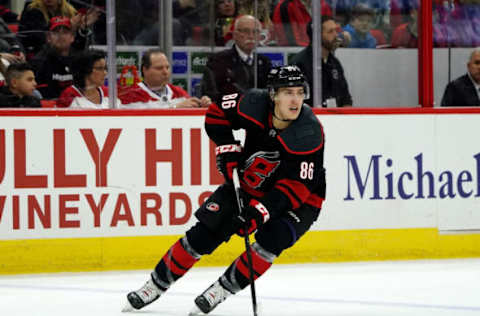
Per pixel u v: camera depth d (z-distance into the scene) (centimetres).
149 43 1628
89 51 1595
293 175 1044
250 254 1066
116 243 1597
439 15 1738
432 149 1719
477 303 1284
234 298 1328
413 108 1709
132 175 1599
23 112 1553
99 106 1605
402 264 1659
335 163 1673
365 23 1709
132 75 1620
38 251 1567
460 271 1580
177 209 1620
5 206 1552
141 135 1602
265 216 1039
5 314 1214
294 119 1034
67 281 1490
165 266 1154
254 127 1068
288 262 1666
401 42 1731
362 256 1691
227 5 1650
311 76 1697
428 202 1717
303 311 1228
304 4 1681
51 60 1578
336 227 1678
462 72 1755
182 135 1619
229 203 1116
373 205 1691
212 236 1131
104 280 1498
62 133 1570
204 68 1656
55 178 1570
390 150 1697
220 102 1098
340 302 1297
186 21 1639
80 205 1580
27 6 1564
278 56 1683
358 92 1720
